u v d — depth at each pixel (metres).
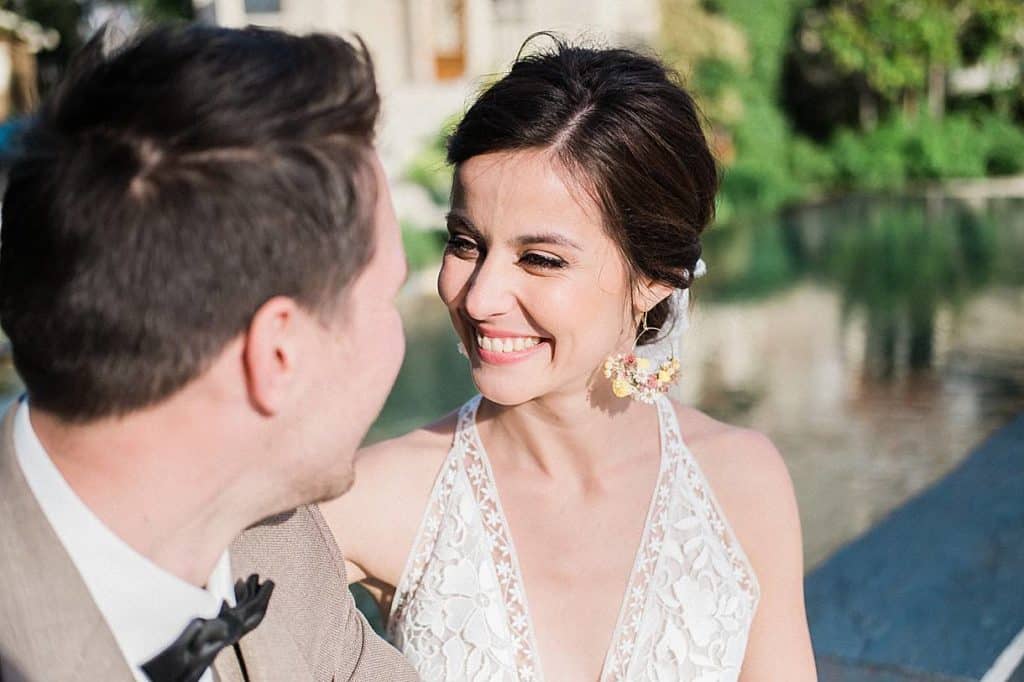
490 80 1.91
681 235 1.64
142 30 0.97
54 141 0.92
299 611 1.28
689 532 1.74
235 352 0.96
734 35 21.73
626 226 1.56
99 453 0.95
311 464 1.06
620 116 1.53
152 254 0.90
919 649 2.78
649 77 1.60
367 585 1.88
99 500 0.97
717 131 20.27
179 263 0.91
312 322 0.99
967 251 13.99
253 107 0.92
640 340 1.80
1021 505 3.61
